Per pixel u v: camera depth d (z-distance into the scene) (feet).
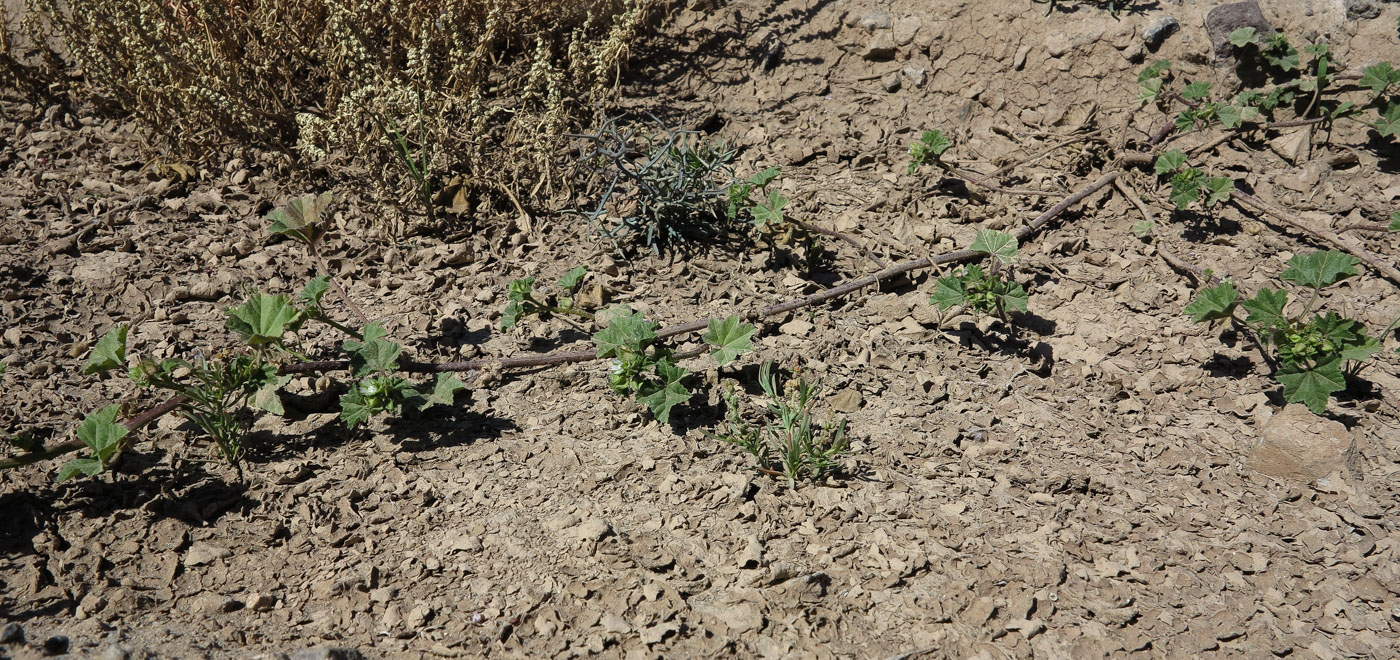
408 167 15.29
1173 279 13.87
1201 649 9.05
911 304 13.52
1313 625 9.28
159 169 15.49
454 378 11.40
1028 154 16.28
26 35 17.84
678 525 10.12
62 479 9.53
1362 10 16.70
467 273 14.07
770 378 11.57
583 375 12.22
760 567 9.68
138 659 8.25
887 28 17.93
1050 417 11.77
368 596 9.29
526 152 15.65
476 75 16.88
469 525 10.11
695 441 11.24
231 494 10.32
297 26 16.79
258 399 11.03
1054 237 14.74
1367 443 11.32
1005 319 13.16
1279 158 15.85
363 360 11.25
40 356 12.01
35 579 9.25
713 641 8.94
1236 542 10.14
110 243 14.05
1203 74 16.79
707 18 19.06
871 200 15.49
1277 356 12.48
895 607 9.33
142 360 10.33
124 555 9.61
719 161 14.62
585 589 9.37
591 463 10.91
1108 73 16.97
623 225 14.47
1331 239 13.88
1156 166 14.79
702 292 13.75
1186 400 12.03
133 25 15.15
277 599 9.27
